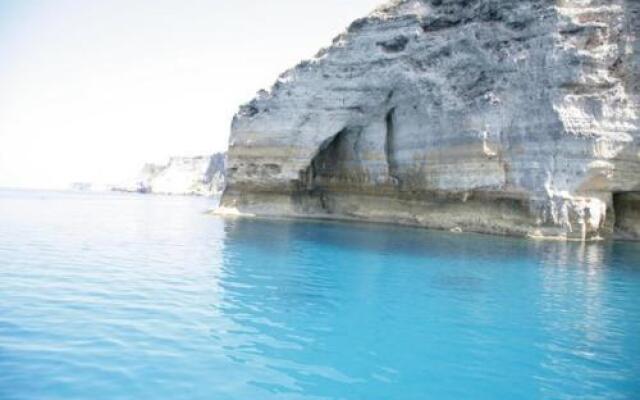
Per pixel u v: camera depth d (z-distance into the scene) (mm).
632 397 8352
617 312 13562
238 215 42281
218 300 13328
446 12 36188
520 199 29812
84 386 7898
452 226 32781
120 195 133500
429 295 14781
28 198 81938
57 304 12281
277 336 10656
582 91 28750
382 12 39281
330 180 41312
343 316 12305
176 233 29109
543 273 18828
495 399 8133
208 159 152750
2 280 14734
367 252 22531
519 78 30578
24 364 8594
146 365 8805
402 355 9859
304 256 21078
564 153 28281
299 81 40781
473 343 10680
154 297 13367
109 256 20000
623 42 29297
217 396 7797
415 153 35031
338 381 8570
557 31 29984
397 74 36438
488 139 30641
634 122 28406
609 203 29281
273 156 41125
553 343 10852
